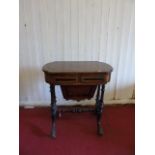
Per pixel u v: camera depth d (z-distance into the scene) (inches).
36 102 108.0
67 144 77.7
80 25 95.0
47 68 77.5
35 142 78.7
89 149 74.9
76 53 99.8
